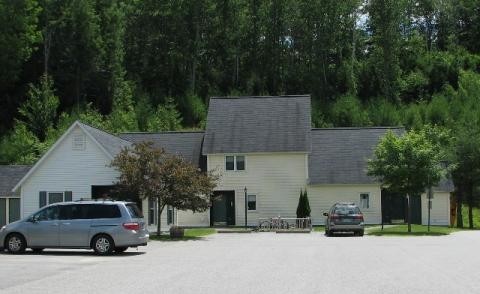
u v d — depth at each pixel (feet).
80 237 77.15
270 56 280.31
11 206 138.72
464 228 150.20
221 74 277.64
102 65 250.57
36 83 246.06
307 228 138.92
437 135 163.94
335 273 55.83
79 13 246.27
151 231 131.13
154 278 52.85
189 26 272.31
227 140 160.97
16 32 235.81
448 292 44.60
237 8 278.67
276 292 44.62
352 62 277.64
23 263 66.54
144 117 228.84
